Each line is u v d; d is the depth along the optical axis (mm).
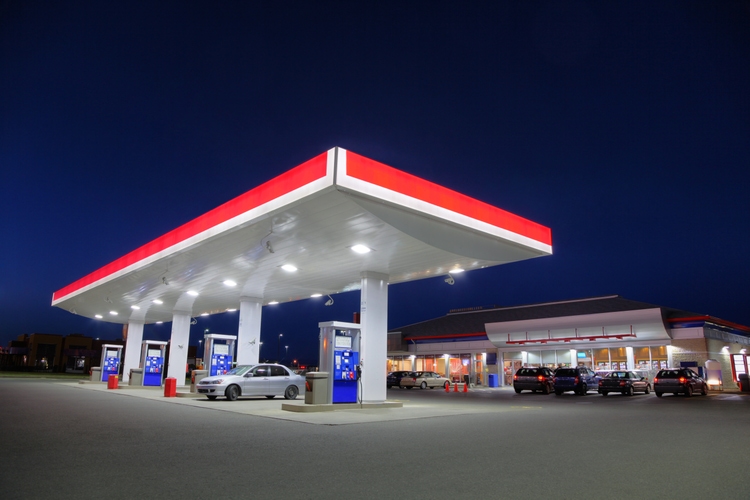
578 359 37719
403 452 8641
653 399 25281
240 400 21094
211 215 16406
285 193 13188
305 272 21047
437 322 50344
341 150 12070
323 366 17438
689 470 7484
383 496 5820
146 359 31688
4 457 8016
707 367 32625
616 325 35625
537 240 17719
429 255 17172
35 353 83188
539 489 6227
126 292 27688
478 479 6695
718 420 14695
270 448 8977
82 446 9086
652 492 6191
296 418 13953
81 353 86812
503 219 16562
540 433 11367
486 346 42812
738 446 9844
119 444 9328
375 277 19875
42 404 17953
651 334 34375
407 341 48750
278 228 14898
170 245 18844
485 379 42375
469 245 15812
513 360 41281
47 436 10297
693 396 27656
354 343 18328
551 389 32312
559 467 7543
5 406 16906
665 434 11484
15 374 57375
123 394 24453
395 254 17266
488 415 15609
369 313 19266
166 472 6965
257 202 14203
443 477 6785
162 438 10117
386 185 13047
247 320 27438
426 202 14141
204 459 7902
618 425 13180
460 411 16766
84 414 14672
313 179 12359
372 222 14000
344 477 6723
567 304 42312
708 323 33812
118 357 35906
